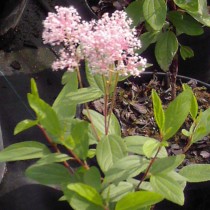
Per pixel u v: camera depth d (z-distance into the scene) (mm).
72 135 356
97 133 404
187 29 570
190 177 393
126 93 692
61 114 375
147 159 380
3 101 718
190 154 627
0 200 601
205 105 689
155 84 709
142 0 568
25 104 723
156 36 582
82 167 373
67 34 368
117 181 346
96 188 345
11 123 696
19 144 361
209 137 644
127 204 331
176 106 364
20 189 611
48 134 369
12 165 633
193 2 521
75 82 387
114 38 357
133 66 377
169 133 357
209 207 605
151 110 676
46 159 353
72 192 342
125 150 368
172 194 344
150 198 327
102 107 645
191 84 712
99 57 363
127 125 654
